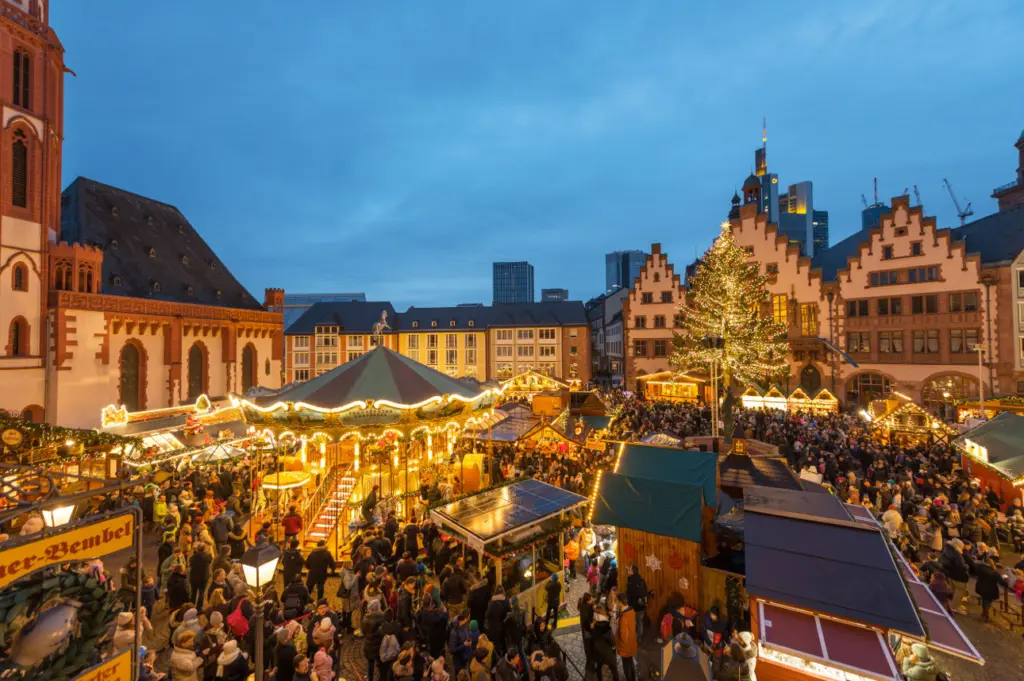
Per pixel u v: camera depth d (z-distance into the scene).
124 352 37.31
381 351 21.58
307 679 7.69
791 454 24.62
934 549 14.09
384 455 21.33
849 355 44.72
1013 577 12.08
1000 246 38.81
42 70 33.47
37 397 32.38
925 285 40.66
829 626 7.94
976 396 37.88
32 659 4.24
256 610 6.80
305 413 17.41
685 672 6.27
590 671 10.16
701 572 11.41
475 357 74.56
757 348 39.97
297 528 15.59
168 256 46.25
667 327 56.06
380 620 9.61
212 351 44.75
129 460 20.19
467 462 20.16
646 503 12.20
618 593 11.17
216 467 22.27
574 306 76.25
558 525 13.63
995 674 10.32
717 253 39.03
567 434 26.61
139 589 5.16
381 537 13.40
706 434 30.16
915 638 7.45
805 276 47.31
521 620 10.62
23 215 32.09
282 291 53.78
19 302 31.75
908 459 21.83
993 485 18.75
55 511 7.50
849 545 9.02
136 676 5.06
